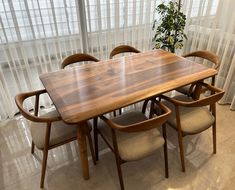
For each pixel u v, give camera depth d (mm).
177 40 2736
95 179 1760
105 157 1950
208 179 1743
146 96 1487
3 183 1745
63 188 1696
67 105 1405
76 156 1979
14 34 2080
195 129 1661
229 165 1862
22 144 2119
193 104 1459
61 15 2201
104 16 2410
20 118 2467
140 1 2494
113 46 2641
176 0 2686
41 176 1690
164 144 1618
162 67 1893
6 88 2291
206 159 1917
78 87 1611
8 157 1982
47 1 2074
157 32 2660
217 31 2557
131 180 1744
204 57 2191
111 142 1538
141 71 1831
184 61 2002
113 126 1318
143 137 1562
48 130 1432
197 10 2693
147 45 2867
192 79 1688
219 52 2557
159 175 1782
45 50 2301
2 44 2070
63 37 2322
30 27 2105
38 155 2002
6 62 2186
